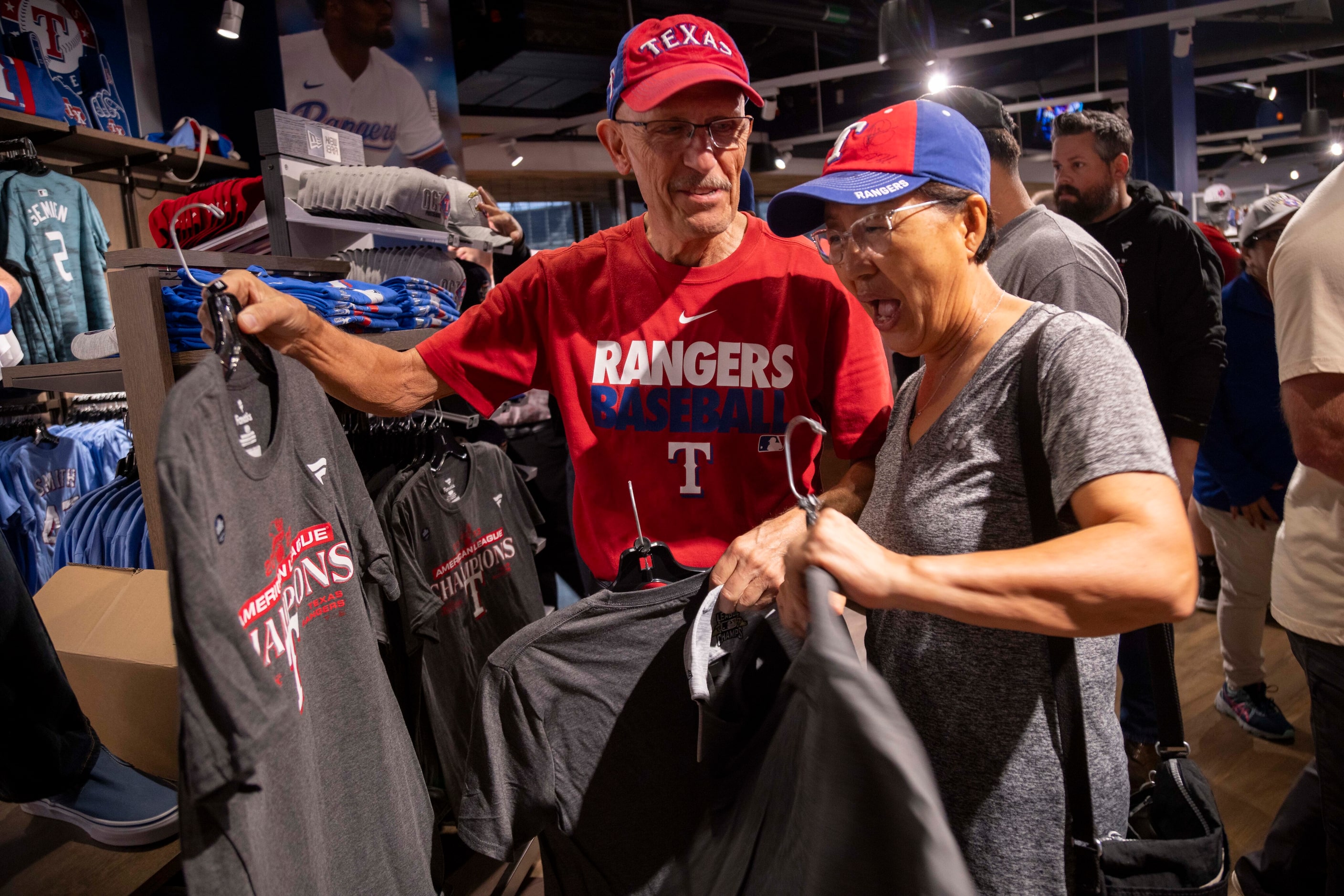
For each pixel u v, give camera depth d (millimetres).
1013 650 991
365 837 1116
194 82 5270
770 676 1185
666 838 1297
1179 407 2430
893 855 585
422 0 5168
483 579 2051
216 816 824
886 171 1011
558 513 3189
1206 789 1032
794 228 1192
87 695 1485
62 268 3473
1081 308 1681
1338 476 1264
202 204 1174
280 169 2037
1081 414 883
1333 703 1426
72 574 1619
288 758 939
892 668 1095
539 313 1463
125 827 1408
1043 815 979
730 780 1083
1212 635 3684
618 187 9938
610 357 1415
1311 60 11188
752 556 1160
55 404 3311
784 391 1405
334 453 1175
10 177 3330
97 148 4074
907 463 1103
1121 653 2455
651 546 1304
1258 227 2689
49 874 1452
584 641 1308
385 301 1858
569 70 7727
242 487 924
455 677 1942
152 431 1357
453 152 5332
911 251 1006
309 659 1047
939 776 1035
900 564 828
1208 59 8969
